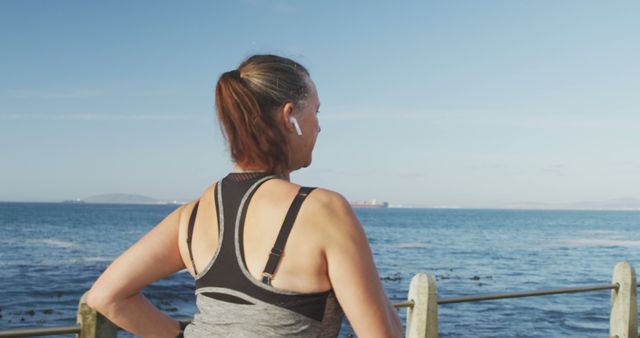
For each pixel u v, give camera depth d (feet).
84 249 169.07
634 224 499.10
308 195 4.55
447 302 12.44
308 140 5.14
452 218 597.11
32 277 106.63
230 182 4.89
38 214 497.05
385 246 198.80
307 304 4.42
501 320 64.39
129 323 5.33
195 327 4.82
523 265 141.18
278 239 4.44
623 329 15.99
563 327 61.52
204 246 4.86
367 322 4.33
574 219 649.20
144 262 5.22
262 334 4.38
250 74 4.92
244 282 4.50
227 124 4.91
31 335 7.42
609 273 127.44
